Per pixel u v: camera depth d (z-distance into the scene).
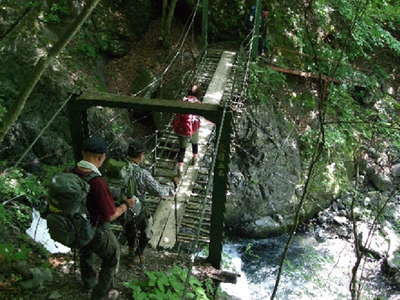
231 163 8.41
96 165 2.95
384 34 9.26
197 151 6.13
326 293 6.51
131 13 10.20
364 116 9.50
